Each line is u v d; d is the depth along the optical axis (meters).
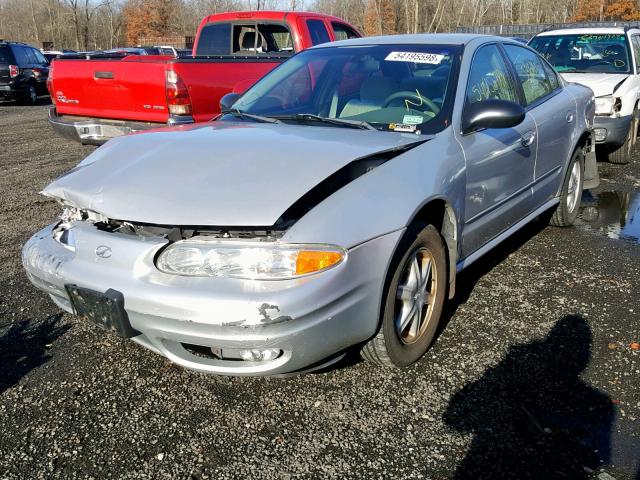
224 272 2.49
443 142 3.29
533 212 4.57
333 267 2.51
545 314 3.66
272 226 2.49
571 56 8.46
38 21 56.28
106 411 2.82
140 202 2.67
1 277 4.35
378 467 2.44
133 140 3.33
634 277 4.20
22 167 8.18
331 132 3.33
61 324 3.65
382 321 2.87
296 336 2.46
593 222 5.49
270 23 8.22
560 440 2.56
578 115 5.10
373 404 2.83
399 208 2.80
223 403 2.87
